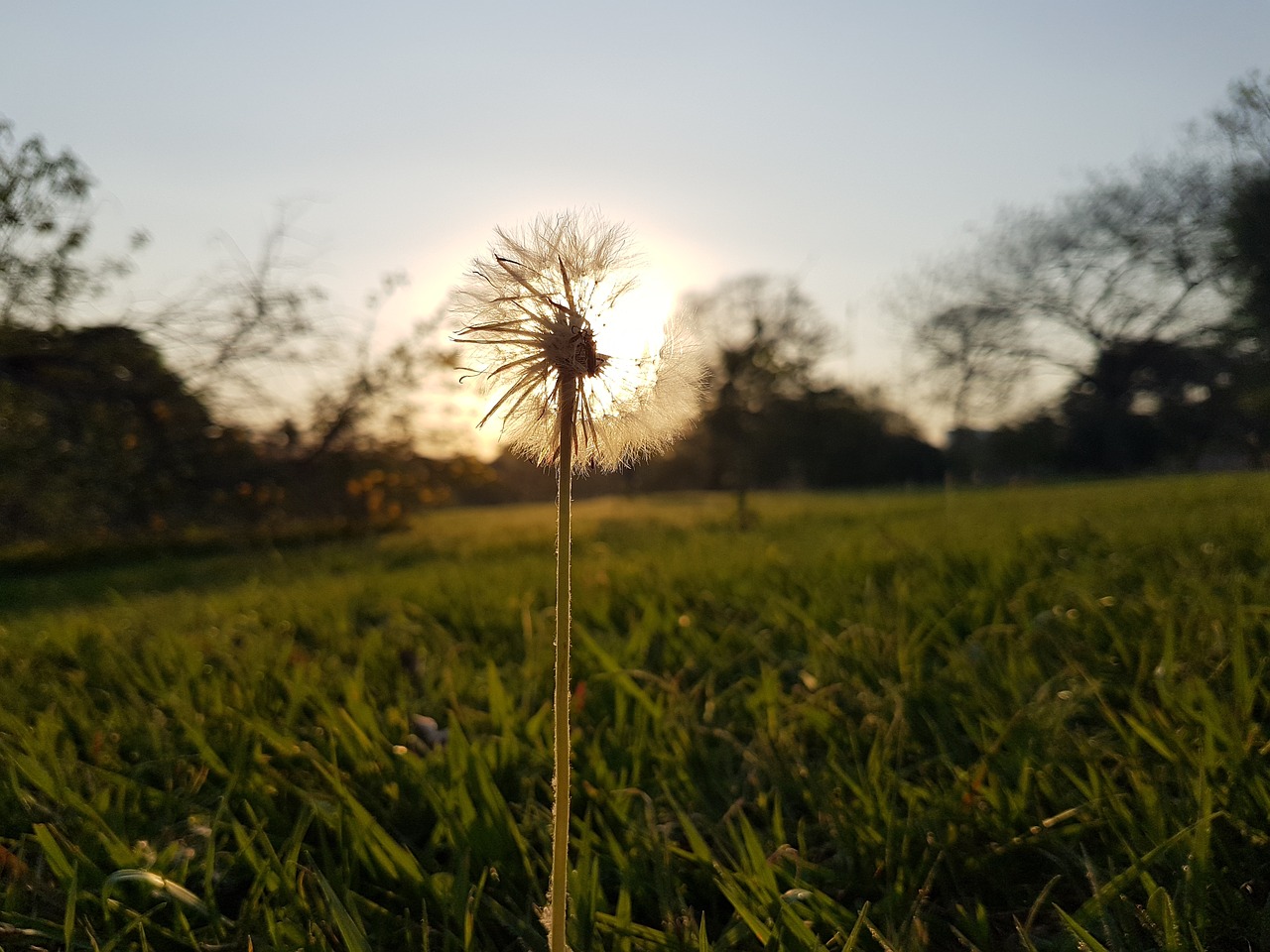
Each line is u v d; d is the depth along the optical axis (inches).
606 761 12.9
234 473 70.5
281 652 19.3
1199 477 98.2
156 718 15.4
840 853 10.2
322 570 47.2
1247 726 11.0
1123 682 13.7
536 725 13.6
